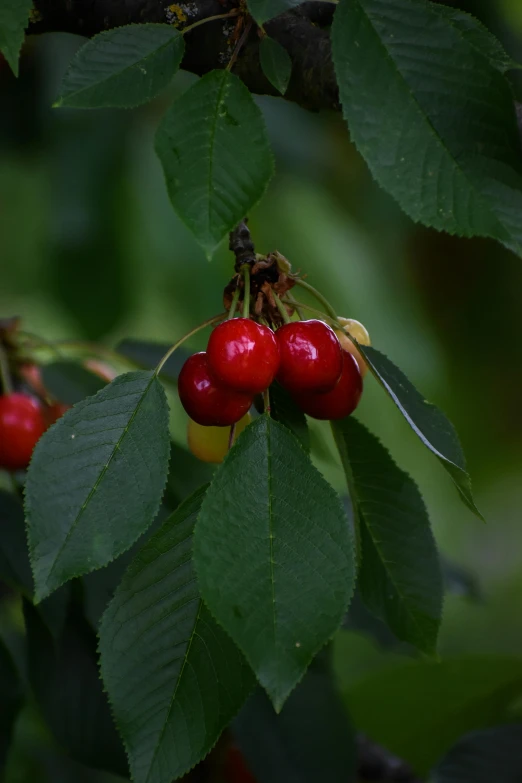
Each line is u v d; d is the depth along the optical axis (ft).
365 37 2.68
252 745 3.27
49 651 3.22
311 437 3.30
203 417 2.79
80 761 3.20
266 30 2.89
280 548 2.63
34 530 2.63
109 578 3.10
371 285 4.47
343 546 2.64
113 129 4.20
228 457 2.66
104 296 4.24
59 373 3.34
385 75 2.67
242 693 2.68
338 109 2.91
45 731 4.15
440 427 2.78
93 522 2.64
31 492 2.64
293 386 2.79
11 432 3.13
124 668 2.69
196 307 4.25
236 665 2.69
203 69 2.93
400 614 2.92
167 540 2.72
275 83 2.79
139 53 2.71
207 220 2.64
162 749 2.67
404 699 3.81
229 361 2.73
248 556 2.62
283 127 4.45
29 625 3.22
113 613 2.70
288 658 2.57
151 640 2.70
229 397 2.78
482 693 3.79
